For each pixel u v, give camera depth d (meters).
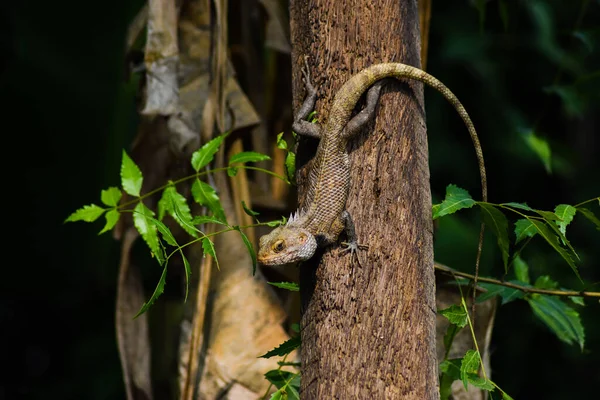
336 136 5.95
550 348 13.74
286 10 9.61
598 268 14.58
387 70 5.89
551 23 12.77
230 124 8.16
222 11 7.88
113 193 7.37
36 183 12.88
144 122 8.59
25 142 12.62
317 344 5.70
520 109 13.88
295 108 6.33
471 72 13.84
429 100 14.61
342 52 6.00
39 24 12.16
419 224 5.82
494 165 15.06
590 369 13.70
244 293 8.04
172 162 8.63
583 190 15.74
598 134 17.22
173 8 8.25
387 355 5.54
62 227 13.14
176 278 9.63
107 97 12.36
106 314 15.11
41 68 12.31
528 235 6.82
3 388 14.97
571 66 12.25
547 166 11.30
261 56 9.49
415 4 6.29
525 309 13.66
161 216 7.16
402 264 5.68
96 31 12.24
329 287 5.76
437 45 14.63
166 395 9.28
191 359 7.52
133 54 8.78
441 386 7.19
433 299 5.91
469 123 6.55
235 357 7.84
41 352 15.28
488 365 7.93
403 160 5.86
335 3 6.01
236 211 8.24
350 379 5.53
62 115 12.52
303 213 6.13
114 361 14.43
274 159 9.30
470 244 10.05
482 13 10.09
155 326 9.48
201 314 7.53
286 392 6.79
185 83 8.39
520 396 13.81
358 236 5.79
